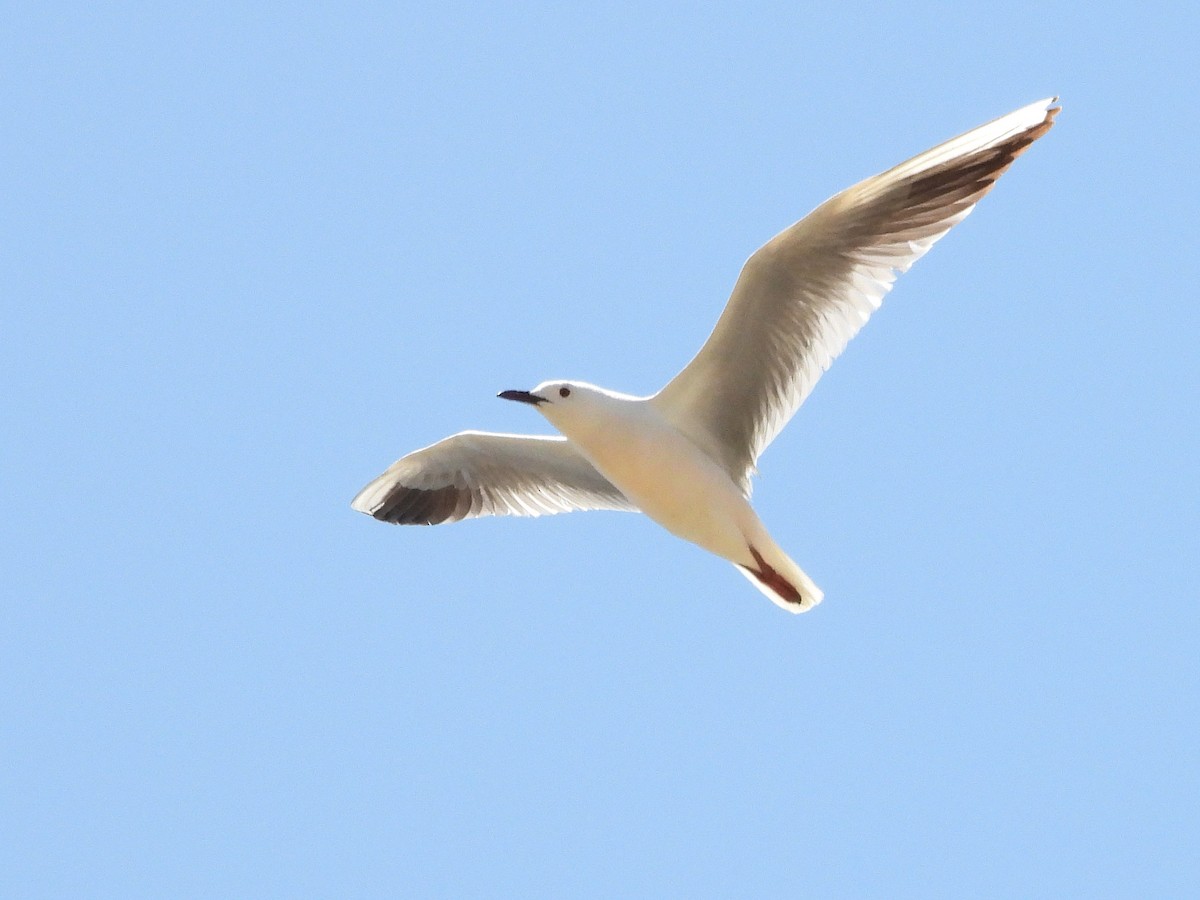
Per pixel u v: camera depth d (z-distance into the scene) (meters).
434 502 17.56
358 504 17.64
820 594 15.13
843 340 14.65
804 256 14.34
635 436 14.71
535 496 17.22
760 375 14.93
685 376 14.92
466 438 17.00
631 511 16.88
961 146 14.16
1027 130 13.88
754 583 15.35
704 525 15.01
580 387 14.80
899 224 14.30
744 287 14.41
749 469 15.27
